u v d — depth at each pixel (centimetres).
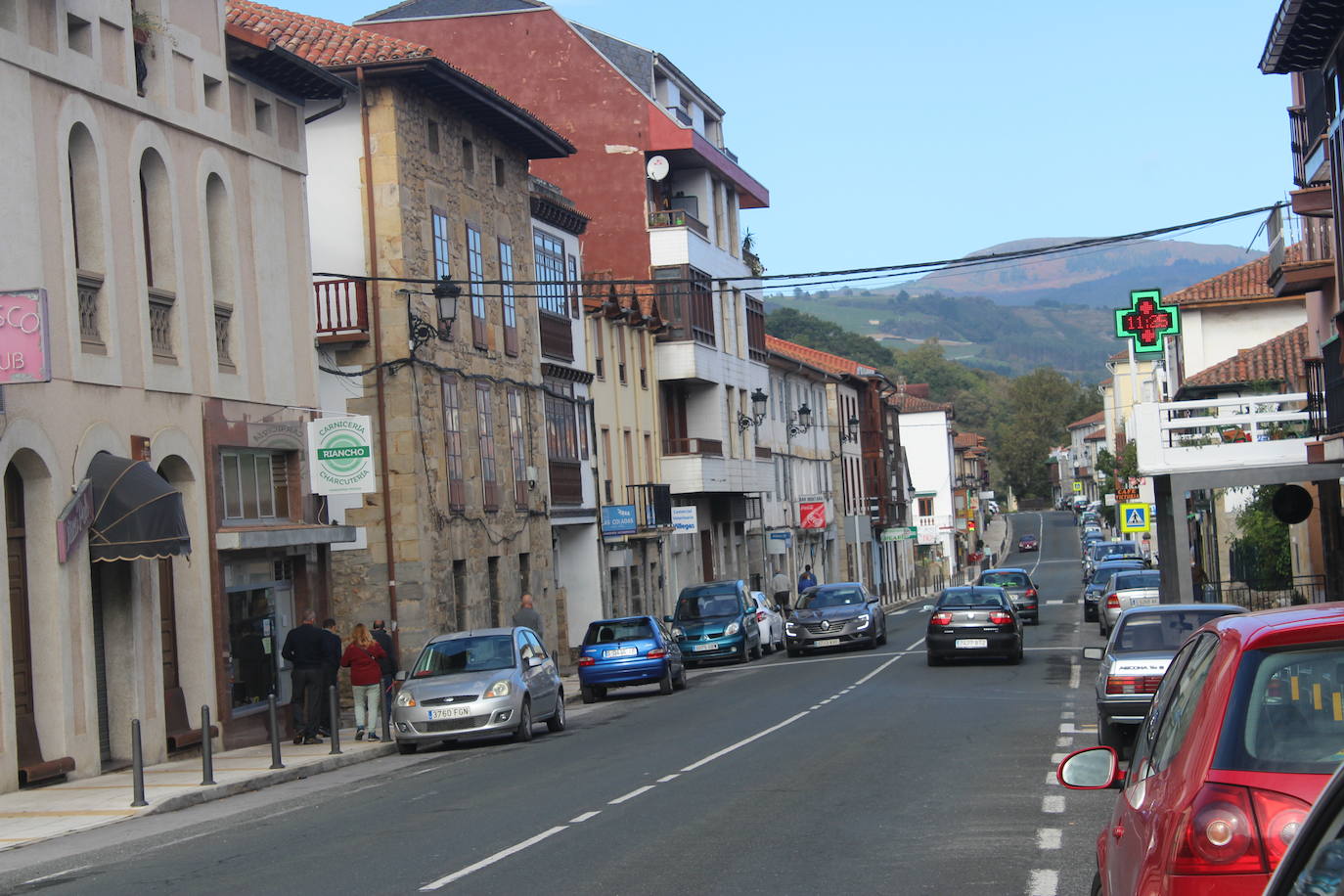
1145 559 6053
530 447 3866
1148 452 2864
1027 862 1064
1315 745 465
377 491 3098
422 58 3094
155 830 1526
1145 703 1736
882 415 9344
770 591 6331
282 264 2706
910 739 1919
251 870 1195
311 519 2714
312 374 2794
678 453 5222
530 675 2381
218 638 2366
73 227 2106
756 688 3061
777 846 1162
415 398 3123
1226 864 448
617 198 5144
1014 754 1725
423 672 2375
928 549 11425
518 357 3816
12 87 1942
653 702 2941
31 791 1853
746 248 6203
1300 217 2873
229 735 2362
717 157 5516
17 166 1942
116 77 2206
